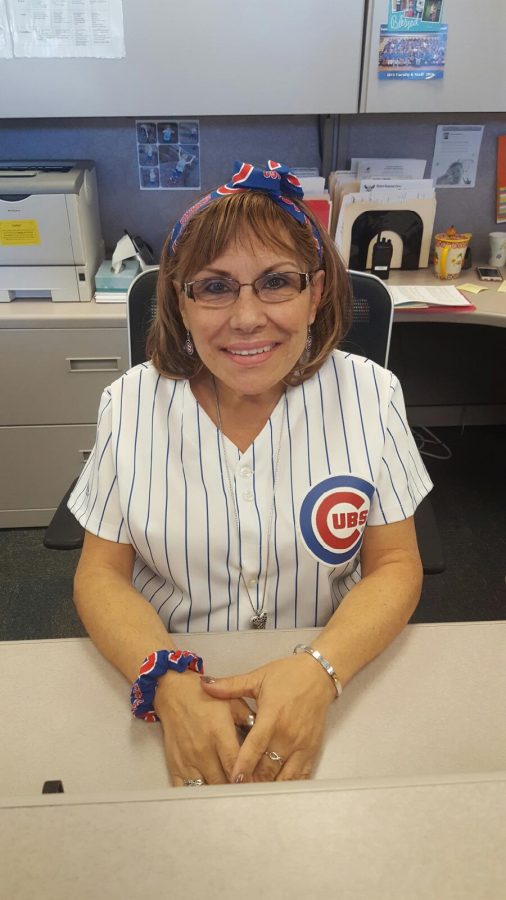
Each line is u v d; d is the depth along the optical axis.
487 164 2.14
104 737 0.66
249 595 0.85
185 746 0.64
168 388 0.87
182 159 2.06
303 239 0.75
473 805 0.45
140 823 0.43
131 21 1.64
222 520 0.83
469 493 2.28
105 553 0.87
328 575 0.85
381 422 0.87
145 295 1.09
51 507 2.04
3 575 1.91
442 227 2.24
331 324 0.86
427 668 0.74
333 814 0.44
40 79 1.70
